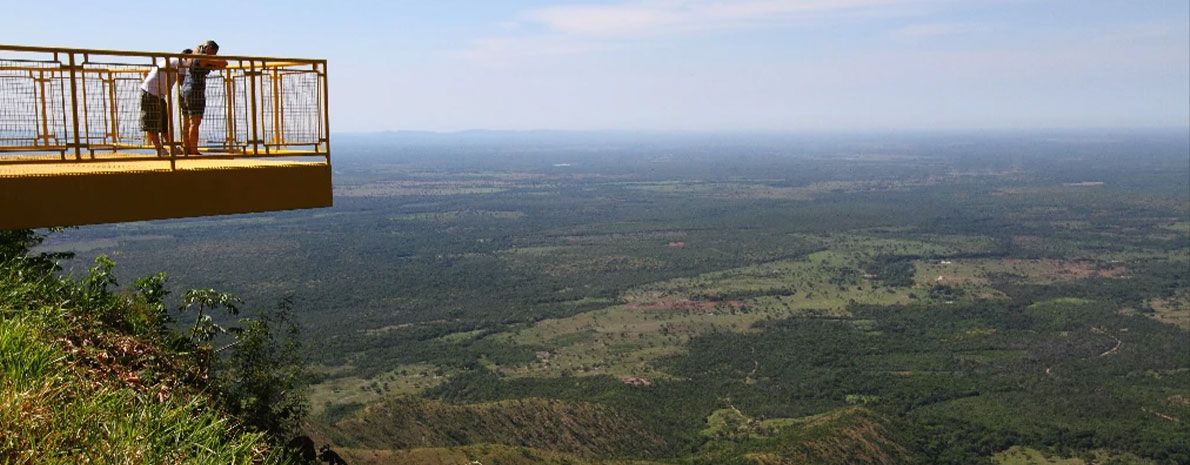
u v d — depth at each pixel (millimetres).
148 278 13602
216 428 8328
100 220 9469
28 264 12094
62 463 6758
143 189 9695
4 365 7891
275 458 9328
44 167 9945
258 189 10430
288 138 10906
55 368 8250
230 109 10977
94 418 7449
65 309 10375
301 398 14773
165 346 11711
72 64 9648
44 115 10820
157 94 11180
